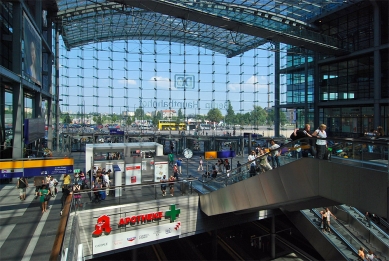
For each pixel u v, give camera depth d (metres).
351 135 27.97
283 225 19.16
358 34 26.56
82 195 11.96
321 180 7.38
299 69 33.59
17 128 16.59
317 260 15.46
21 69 16.72
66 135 31.17
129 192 13.92
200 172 21.94
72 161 12.29
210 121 35.38
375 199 5.91
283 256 16.12
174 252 16.52
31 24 18.98
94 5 27.92
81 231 11.22
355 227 12.48
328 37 26.38
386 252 11.05
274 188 9.21
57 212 11.77
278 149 9.09
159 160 15.91
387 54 24.08
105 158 16.50
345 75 28.25
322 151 7.42
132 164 15.05
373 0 23.59
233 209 11.48
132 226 12.20
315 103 31.20
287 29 24.45
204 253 16.53
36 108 22.64
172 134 33.88
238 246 17.41
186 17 21.19
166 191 14.07
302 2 24.19
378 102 24.33
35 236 9.57
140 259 15.48
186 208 13.43
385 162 5.73
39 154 24.62
